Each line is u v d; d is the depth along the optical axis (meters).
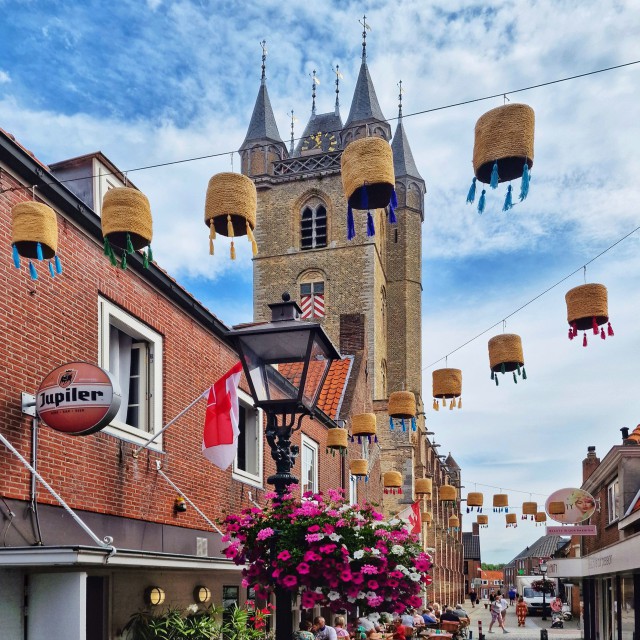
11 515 7.88
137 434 10.71
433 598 51.44
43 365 8.70
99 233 9.96
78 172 10.91
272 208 52.72
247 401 15.31
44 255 7.16
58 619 7.68
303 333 8.12
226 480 13.91
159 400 11.41
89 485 9.40
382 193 6.14
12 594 7.66
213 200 7.09
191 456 12.43
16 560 7.11
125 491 10.23
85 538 9.17
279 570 8.14
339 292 50.53
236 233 7.46
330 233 51.62
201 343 13.14
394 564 8.71
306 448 19.80
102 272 10.09
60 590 7.73
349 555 8.29
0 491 7.76
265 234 52.41
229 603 13.67
